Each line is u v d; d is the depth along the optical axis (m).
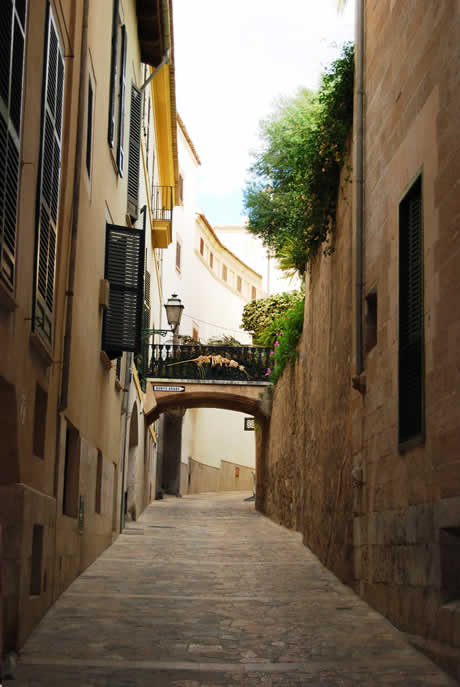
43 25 6.67
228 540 15.66
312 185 12.09
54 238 7.49
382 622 7.70
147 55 18.89
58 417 8.30
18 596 6.04
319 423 13.21
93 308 10.88
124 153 14.67
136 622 7.34
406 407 7.50
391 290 8.20
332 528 11.33
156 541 15.09
